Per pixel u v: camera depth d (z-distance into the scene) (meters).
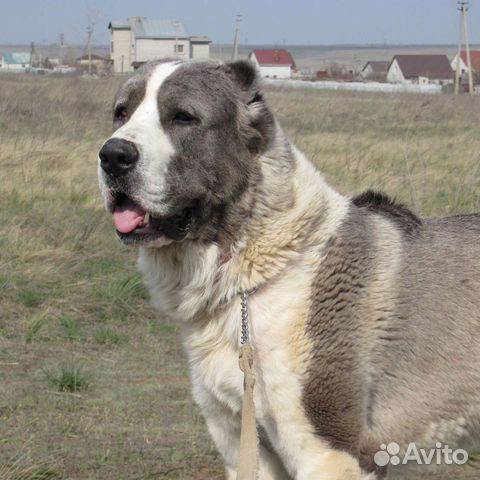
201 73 2.01
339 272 1.98
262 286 1.96
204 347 2.00
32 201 4.52
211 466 2.36
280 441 1.96
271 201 1.98
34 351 3.03
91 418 2.57
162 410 2.63
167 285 2.03
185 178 1.97
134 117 1.98
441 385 2.01
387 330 1.99
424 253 2.04
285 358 1.94
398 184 4.89
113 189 1.96
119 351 3.07
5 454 2.36
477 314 2.03
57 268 3.63
